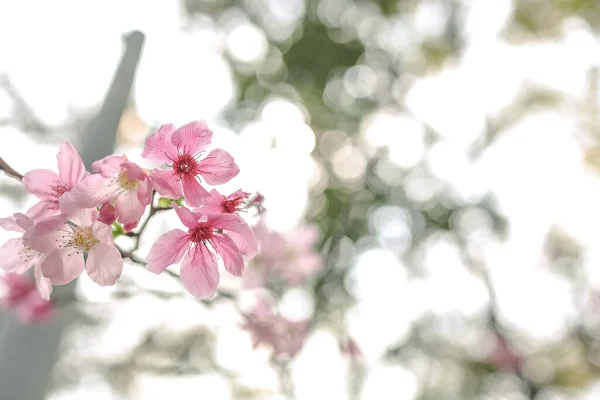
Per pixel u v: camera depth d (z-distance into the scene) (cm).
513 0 136
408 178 126
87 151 58
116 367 132
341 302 104
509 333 135
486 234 134
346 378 102
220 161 44
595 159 138
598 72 137
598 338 138
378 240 116
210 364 96
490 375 135
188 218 43
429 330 131
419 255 128
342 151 126
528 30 137
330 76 132
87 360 141
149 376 117
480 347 134
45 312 58
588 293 139
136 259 45
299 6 134
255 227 56
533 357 140
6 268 45
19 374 61
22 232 45
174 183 43
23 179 44
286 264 63
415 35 139
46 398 62
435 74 140
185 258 45
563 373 141
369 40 135
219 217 44
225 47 133
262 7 135
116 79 60
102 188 43
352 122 129
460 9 139
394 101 134
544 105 142
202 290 45
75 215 43
